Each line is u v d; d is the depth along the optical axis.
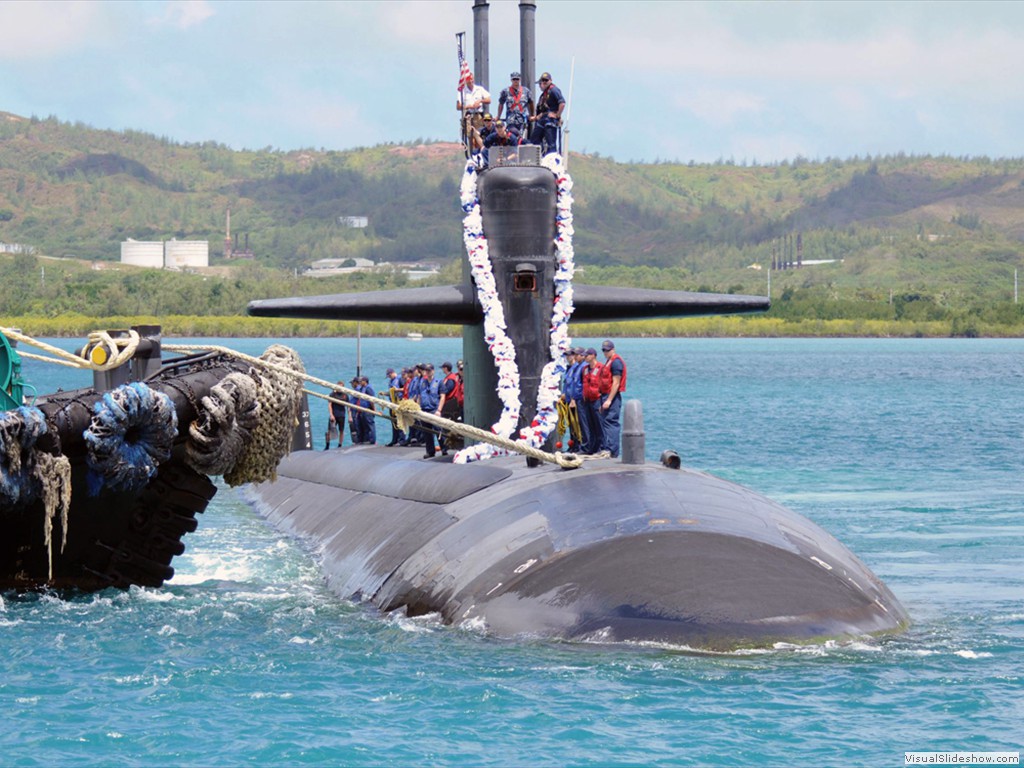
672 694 41.81
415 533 58.88
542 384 64.19
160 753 38.31
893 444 166.88
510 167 63.66
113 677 45.41
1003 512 96.81
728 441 173.00
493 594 49.25
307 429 63.16
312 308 63.66
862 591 49.50
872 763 37.00
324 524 75.38
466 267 67.38
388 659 46.59
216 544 79.88
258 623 53.16
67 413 52.84
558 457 58.88
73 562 58.53
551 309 64.50
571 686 42.59
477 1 69.56
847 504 102.62
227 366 58.09
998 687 43.06
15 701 42.91
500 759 37.47
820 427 199.38
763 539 49.25
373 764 37.28
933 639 49.44
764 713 40.44
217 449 55.50
